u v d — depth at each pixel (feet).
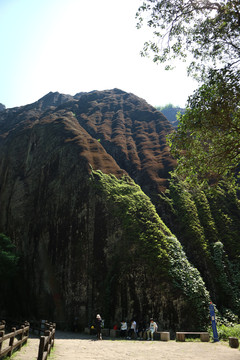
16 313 127.54
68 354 45.88
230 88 47.73
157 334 73.61
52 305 114.32
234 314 92.68
